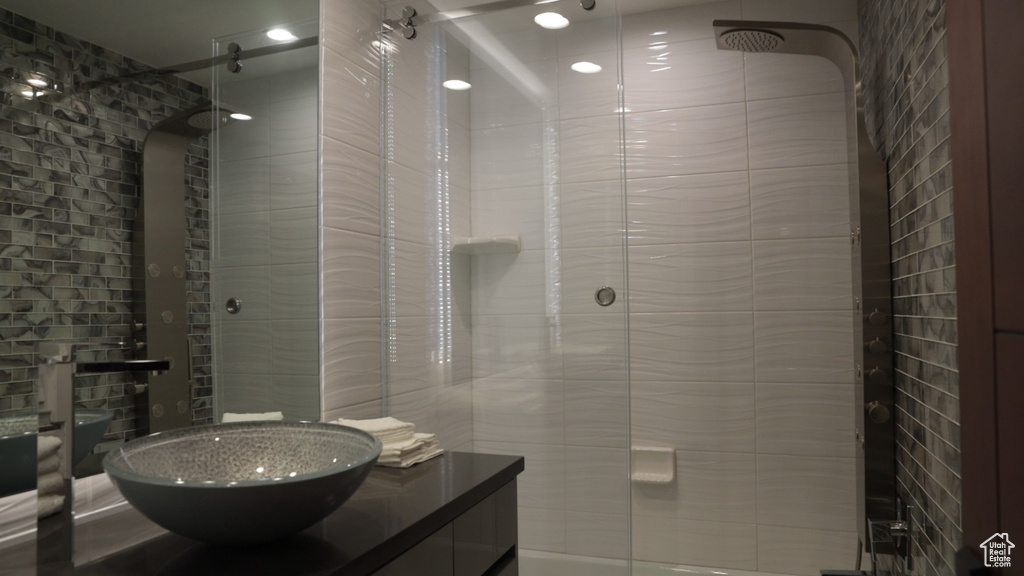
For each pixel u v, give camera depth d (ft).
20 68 4.15
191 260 5.45
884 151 7.57
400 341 7.89
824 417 9.48
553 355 7.62
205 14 5.63
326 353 6.88
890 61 7.14
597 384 7.46
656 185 10.23
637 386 10.26
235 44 5.88
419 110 7.95
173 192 5.29
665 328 10.15
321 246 6.86
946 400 5.10
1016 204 1.73
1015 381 1.75
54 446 4.23
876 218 7.34
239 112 5.94
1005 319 1.80
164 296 5.19
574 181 7.54
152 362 4.22
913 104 5.99
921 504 6.08
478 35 7.85
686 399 10.04
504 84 7.78
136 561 3.64
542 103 7.64
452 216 7.91
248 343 6.00
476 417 7.87
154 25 5.16
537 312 7.68
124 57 4.88
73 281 4.47
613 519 7.37
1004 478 1.82
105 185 4.72
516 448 7.73
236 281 5.88
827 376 9.48
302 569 3.45
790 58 9.73
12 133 4.09
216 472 4.36
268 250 6.22
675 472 10.05
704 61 10.08
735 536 9.80
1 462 3.95
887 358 7.28
